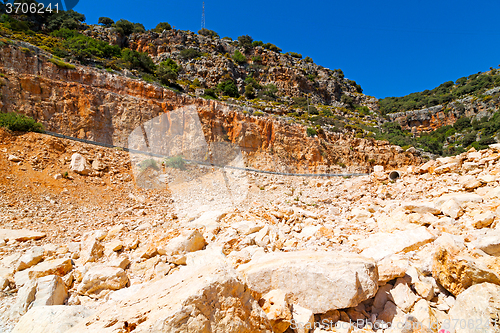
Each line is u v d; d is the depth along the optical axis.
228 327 2.72
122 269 4.84
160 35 53.91
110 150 19.55
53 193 12.93
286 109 44.72
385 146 40.03
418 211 6.43
